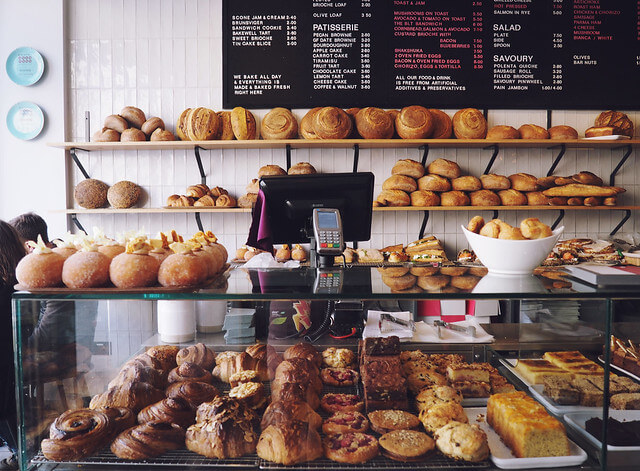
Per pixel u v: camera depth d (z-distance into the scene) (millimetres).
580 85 3469
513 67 3449
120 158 3512
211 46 3479
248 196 3320
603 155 3545
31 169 3453
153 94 3494
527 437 1096
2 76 3438
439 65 3436
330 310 1255
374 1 3420
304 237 1710
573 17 3447
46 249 1181
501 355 1287
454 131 3336
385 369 1208
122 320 1201
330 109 3219
